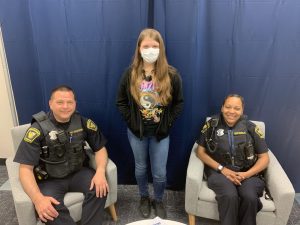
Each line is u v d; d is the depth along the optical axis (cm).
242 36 188
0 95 242
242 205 163
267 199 169
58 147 166
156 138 179
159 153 183
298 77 196
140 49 161
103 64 200
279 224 164
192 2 179
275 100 203
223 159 183
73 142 172
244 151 180
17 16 191
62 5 187
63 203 159
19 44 198
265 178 182
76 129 174
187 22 184
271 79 198
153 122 174
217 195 168
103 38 193
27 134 162
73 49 197
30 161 159
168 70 168
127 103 179
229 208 162
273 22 184
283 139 213
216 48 193
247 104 205
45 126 165
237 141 179
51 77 205
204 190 175
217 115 192
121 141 224
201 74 200
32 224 152
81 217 164
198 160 189
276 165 181
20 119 220
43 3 187
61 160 169
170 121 177
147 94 167
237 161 181
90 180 173
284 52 190
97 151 186
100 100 211
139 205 215
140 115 172
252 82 199
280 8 181
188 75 197
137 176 196
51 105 165
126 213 207
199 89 204
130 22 188
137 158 189
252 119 209
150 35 158
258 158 183
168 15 183
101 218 166
